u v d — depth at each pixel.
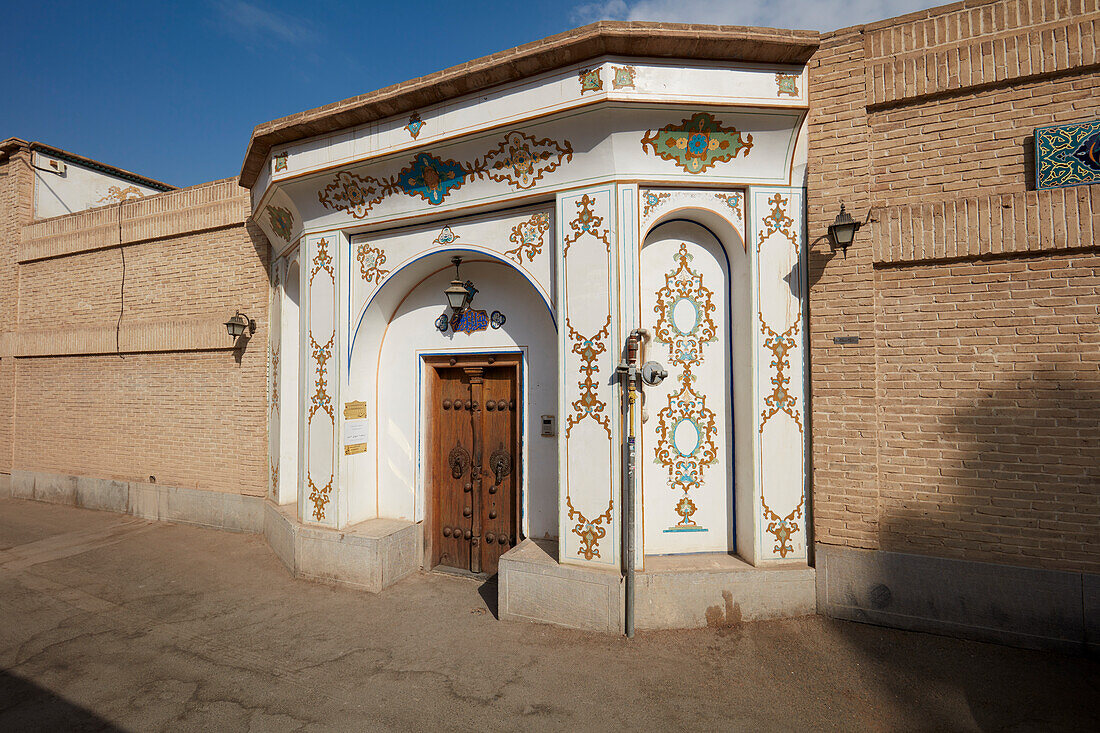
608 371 4.77
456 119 5.07
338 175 5.70
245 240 7.94
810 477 4.93
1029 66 4.36
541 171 5.03
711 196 4.98
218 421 8.15
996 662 4.11
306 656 4.39
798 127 4.83
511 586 5.00
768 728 3.45
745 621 4.75
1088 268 4.18
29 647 4.57
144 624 5.00
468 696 3.82
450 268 6.12
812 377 4.88
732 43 4.45
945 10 4.63
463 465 6.27
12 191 10.53
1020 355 4.34
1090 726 3.41
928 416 4.57
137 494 8.81
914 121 4.70
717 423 5.21
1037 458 4.27
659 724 3.50
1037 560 4.26
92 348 9.30
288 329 7.14
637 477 4.79
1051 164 4.30
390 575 5.83
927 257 4.56
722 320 5.25
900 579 4.58
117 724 3.53
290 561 6.23
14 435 10.42
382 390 6.47
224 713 3.65
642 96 4.49
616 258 4.76
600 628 4.65
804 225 4.98
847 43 4.87
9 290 10.55
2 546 7.42
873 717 3.54
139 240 8.87
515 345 5.84
